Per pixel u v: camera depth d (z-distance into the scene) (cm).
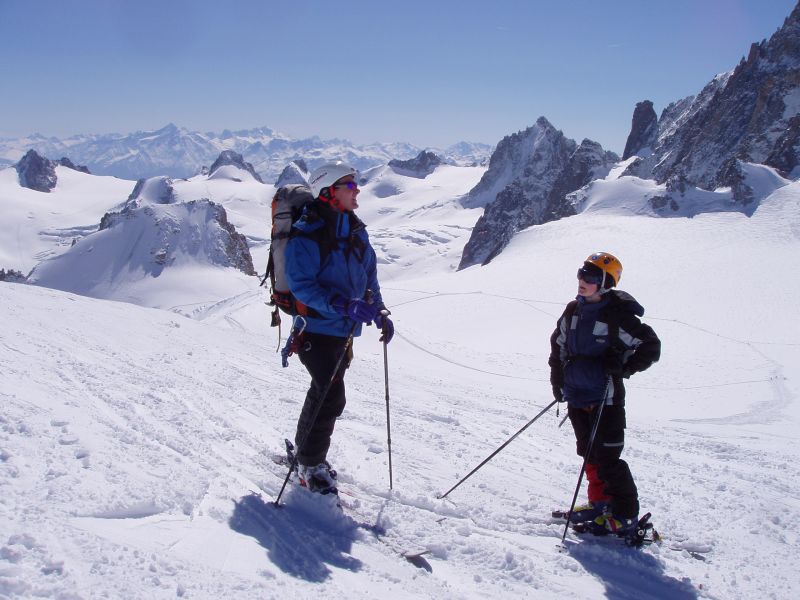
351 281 448
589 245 8400
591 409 467
